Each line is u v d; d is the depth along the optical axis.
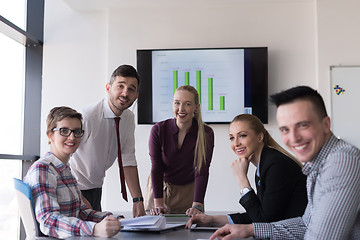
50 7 5.27
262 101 4.93
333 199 1.29
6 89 4.70
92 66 5.20
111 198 4.99
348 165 1.29
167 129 2.92
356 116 4.84
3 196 4.51
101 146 2.76
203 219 2.07
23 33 4.77
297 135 1.35
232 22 5.08
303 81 4.99
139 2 5.05
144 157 5.04
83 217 2.06
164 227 1.84
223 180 4.96
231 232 1.60
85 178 2.83
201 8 5.12
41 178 1.80
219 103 4.98
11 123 4.82
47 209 1.76
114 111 2.71
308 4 5.03
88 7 5.17
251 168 4.98
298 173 1.91
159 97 5.02
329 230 1.29
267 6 5.06
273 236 1.60
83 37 5.23
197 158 2.90
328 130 1.38
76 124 2.00
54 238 1.72
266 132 2.19
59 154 1.99
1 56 4.61
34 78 5.19
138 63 5.05
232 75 4.98
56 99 5.18
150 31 5.13
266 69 4.95
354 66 4.87
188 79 5.01
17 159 4.72
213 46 5.08
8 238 4.55
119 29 5.15
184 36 5.11
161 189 2.95
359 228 1.34
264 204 1.92
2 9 4.59
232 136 2.17
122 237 1.67
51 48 5.23
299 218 1.64
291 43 5.02
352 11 4.92
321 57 4.92
